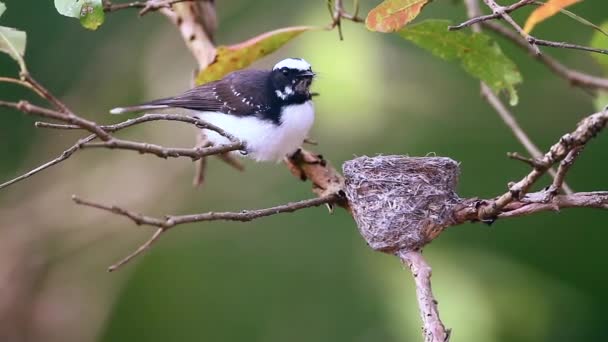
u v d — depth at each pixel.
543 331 11.48
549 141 13.42
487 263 11.66
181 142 13.45
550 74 13.04
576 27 12.41
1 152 14.16
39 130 14.26
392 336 12.23
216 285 13.77
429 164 6.95
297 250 13.70
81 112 13.98
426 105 13.29
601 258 13.27
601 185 13.29
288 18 13.68
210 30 9.15
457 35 7.41
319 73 10.08
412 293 11.02
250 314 13.59
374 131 12.78
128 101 13.91
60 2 6.44
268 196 14.02
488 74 7.64
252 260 13.84
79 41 14.07
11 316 13.24
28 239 13.59
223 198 14.12
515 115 13.54
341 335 13.04
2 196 14.05
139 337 13.82
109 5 7.57
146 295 13.92
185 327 13.79
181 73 13.55
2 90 13.91
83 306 13.75
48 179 14.02
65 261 13.77
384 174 7.01
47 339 13.47
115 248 13.93
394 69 13.15
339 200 7.34
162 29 13.95
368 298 13.17
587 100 13.38
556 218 13.40
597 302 13.22
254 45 8.07
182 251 14.09
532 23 5.79
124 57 14.02
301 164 8.13
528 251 13.29
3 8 6.20
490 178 13.12
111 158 13.92
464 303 10.68
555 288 12.80
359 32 11.51
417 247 6.80
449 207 6.82
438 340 5.75
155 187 13.74
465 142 13.22
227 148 6.13
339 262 13.52
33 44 13.90
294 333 13.31
